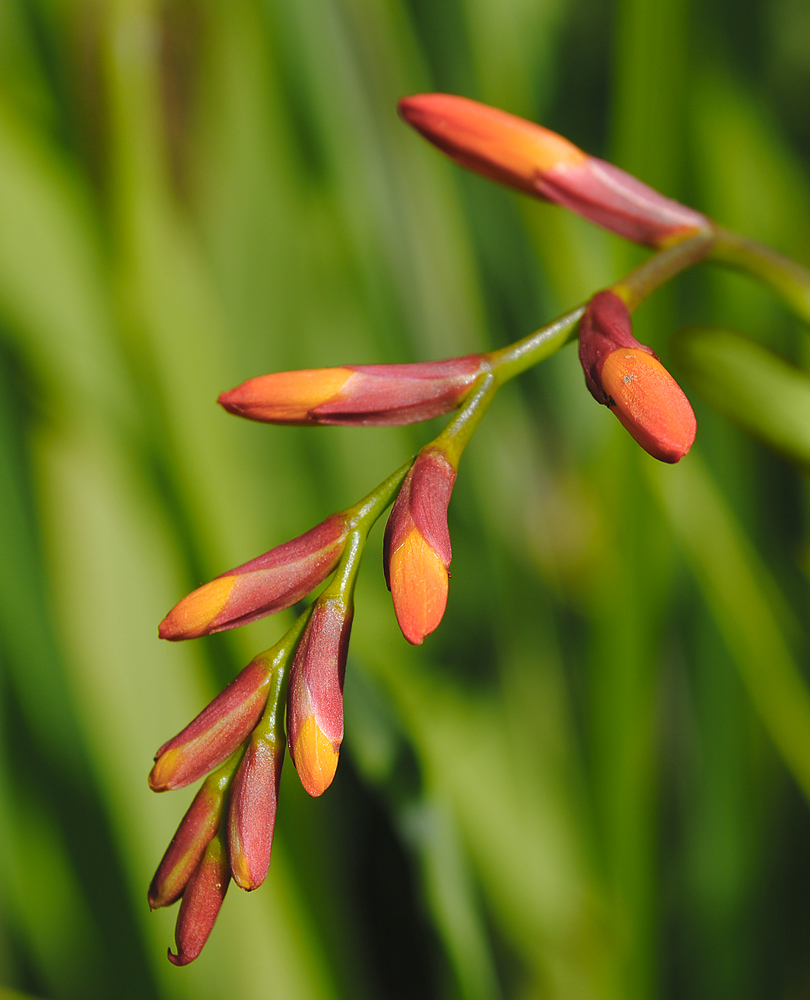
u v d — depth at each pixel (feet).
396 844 1.98
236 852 1.34
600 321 1.36
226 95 2.10
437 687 2.02
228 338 2.09
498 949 1.94
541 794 1.99
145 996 1.93
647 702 1.81
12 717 1.93
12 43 1.83
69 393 1.97
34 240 1.92
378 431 2.24
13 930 1.94
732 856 1.93
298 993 1.96
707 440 1.89
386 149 2.12
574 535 2.22
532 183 1.45
